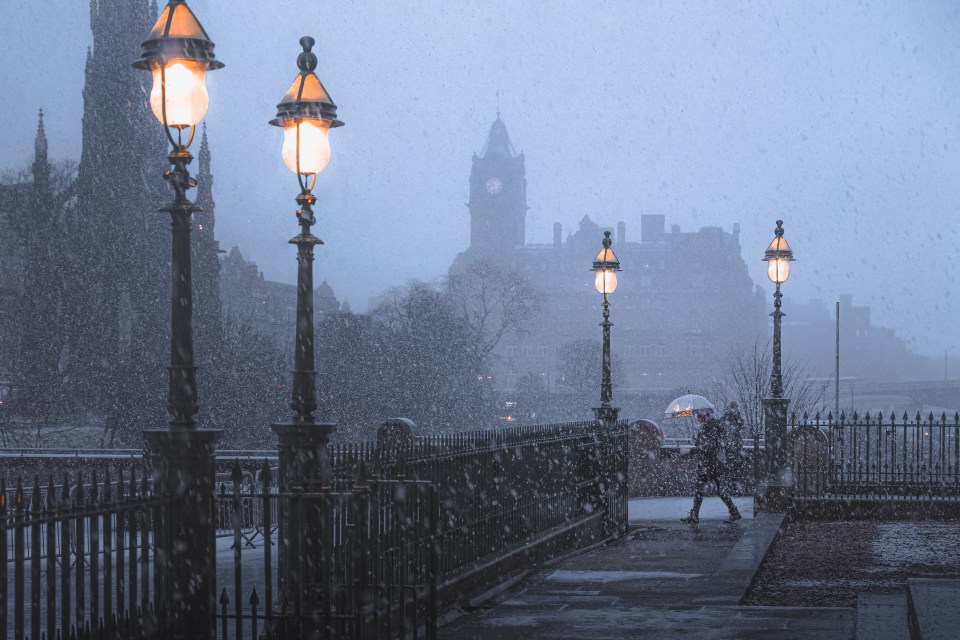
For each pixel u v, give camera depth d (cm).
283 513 825
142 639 645
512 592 1095
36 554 563
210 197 9856
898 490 1880
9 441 6694
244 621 854
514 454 1249
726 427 2369
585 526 1527
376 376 8525
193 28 710
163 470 697
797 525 1780
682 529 1781
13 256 8556
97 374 7750
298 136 859
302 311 850
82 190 9244
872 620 854
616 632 873
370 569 841
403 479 857
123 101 9675
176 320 703
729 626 891
